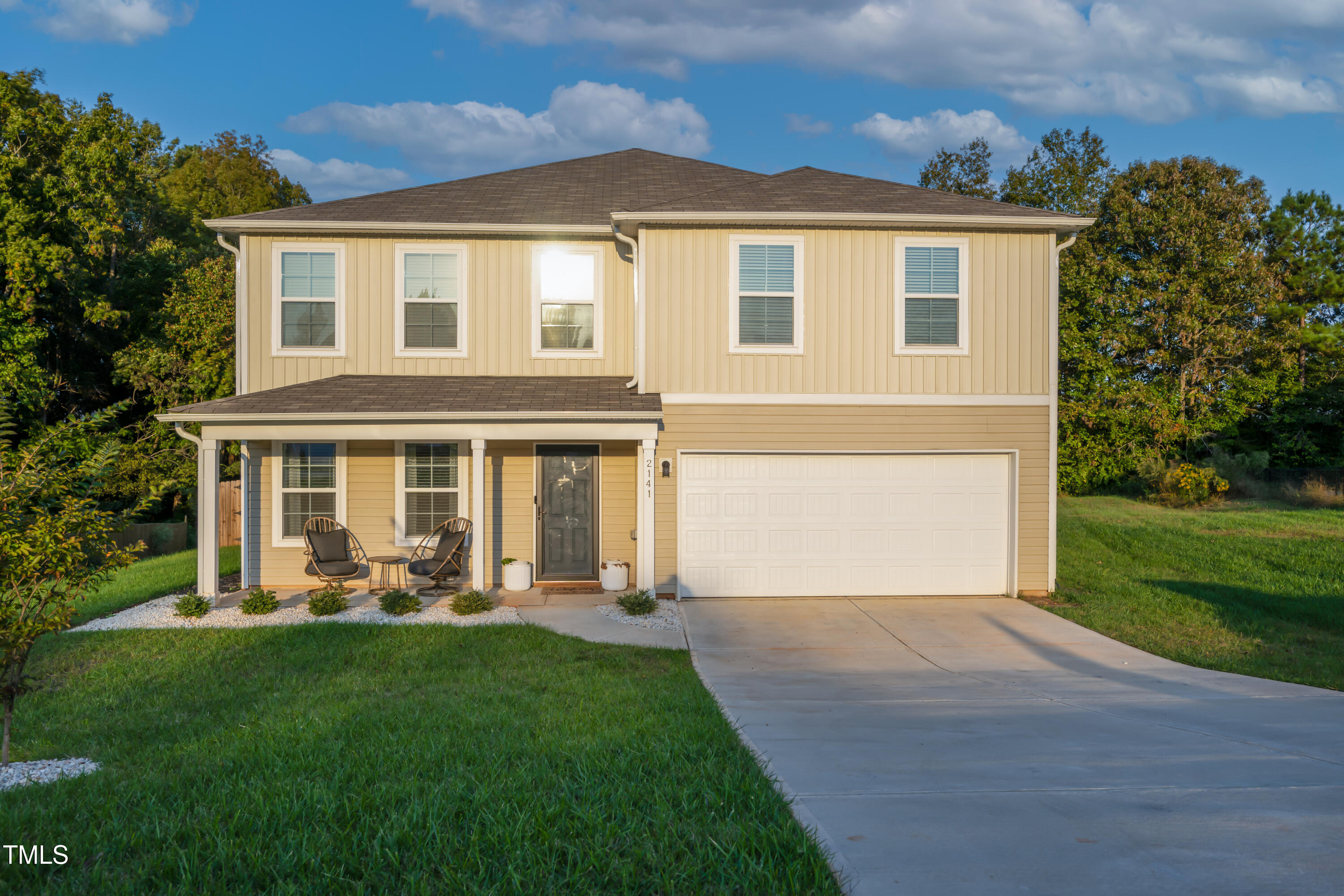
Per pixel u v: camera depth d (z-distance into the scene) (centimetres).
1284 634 1084
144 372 2431
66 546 562
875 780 516
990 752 584
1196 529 1775
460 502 1350
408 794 479
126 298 2670
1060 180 2912
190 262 2934
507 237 1357
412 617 1098
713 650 1005
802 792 490
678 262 1274
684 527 1295
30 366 2122
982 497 1320
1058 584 1380
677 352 1275
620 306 1371
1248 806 467
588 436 1188
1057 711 726
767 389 1282
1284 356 2772
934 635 1088
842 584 1309
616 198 1493
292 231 1332
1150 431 2681
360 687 773
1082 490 2675
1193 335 2730
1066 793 491
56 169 2272
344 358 1344
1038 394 1305
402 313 1352
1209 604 1231
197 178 3744
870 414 1291
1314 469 2417
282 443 1326
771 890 362
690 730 618
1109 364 2684
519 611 1152
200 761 554
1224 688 839
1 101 2156
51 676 812
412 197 1478
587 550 1359
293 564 1327
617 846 412
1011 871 381
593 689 768
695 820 440
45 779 535
